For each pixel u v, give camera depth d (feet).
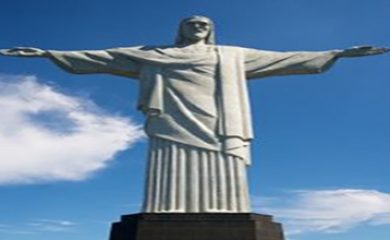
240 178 118.62
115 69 130.41
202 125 121.60
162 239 108.37
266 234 111.34
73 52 129.29
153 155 121.19
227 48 130.52
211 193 117.19
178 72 126.11
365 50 128.77
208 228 109.40
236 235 108.68
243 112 124.67
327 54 130.11
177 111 123.13
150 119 124.06
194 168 118.93
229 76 125.80
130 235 110.22
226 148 119.85
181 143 120.78
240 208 116.47
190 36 131.23
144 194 119.14
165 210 116.37
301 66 130.52
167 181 118.52
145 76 127.44
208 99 123.65
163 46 131.13
